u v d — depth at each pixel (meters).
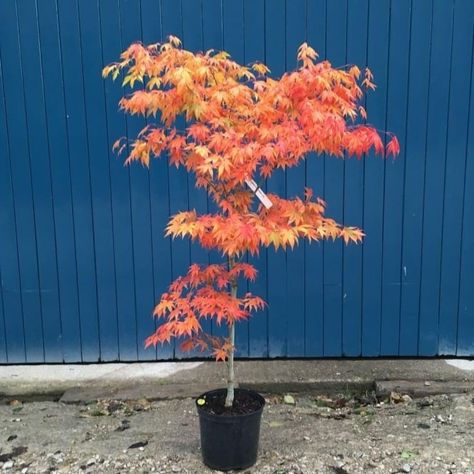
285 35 4.11
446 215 4.36
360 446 3.38
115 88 4.19
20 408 4.04
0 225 4.36
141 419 3.78
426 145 4.27
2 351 4.50
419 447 3.35
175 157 2.87
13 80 4.18
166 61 2.69
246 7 4.09
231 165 2.60
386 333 4.50
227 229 2.67
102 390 4.14
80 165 4.29
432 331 4.49
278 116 2.70
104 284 4.43
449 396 4.01
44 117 4.23
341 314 4.48
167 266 4.40
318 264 4.42
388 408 3.92
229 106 2.76
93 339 4.49
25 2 4.09
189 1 4.08
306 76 2.63
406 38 4.13
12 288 4.44
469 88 4.20
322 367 4.39
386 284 4.45
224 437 3.07
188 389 4.10
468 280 4.44
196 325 2.91
